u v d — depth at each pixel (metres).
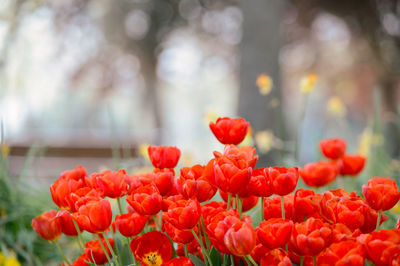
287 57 12.25
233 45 11.80
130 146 4.18
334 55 12.48
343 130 3.60
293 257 0.85
